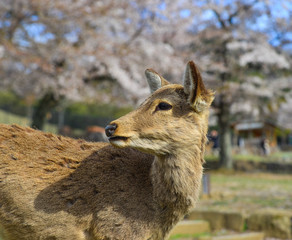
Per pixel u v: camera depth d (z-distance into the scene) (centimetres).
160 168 327
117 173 340
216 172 2020
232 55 2055
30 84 1608
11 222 333
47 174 338
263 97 2197
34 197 329
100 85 1736
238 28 2033
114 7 1509
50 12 1404
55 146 358
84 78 1596
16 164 339
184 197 323
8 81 1612
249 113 2344
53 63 1480
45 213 328
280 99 2298
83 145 364
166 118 317
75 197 331
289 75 2197
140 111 322
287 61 2095
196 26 2041
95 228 326
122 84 1504
